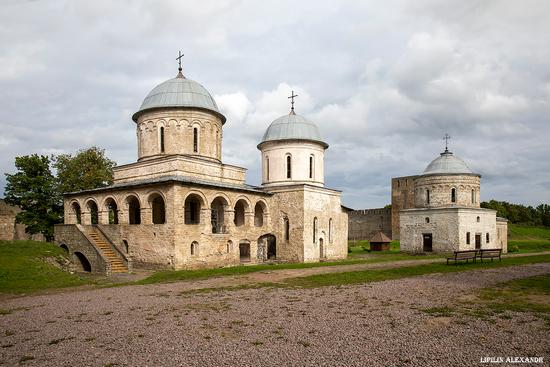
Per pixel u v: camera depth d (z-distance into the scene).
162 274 25.45
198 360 9.59
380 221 85.00
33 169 44.66
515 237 88.44
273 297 17.67
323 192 40.19
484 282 22.22
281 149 41.69
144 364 9.39
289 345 10.66
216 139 39.12
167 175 33.75
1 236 52.22
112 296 18.17
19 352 10.32
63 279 23.47
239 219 40.25
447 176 51.38
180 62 40.53
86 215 37.28
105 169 51.62
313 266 30.81
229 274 25.72
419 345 10.64
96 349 10.47
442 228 49.97
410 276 25.09
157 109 36.53
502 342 10.91
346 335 11.54
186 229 30.61
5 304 16.69
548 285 21.02
